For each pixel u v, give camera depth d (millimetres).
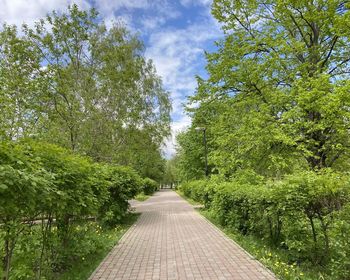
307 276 5238
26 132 10805
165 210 19812
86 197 5691
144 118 26781
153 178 58031
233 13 14094
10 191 2990
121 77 18188
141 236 10023
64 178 4977
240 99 14000
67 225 6230
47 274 5242
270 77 13523
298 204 5828
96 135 16359
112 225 11938
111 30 20141
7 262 3869
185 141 32781
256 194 7352
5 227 3721
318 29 12930
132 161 25312
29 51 13000
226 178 14500
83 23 14609
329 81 10922
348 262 4926
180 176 41500
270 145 12547
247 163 13359
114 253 7535
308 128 11586
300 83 11531
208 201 17609
